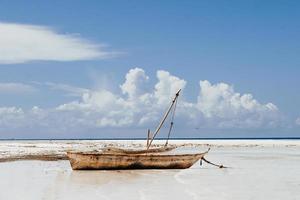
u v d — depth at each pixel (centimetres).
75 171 3281
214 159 4812
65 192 2223
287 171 3350
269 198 2041
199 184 2541
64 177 2897
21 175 3008
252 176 2988
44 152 5941
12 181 2672
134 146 9406
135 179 2797
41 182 2628
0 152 5916
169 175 3048
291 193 2186
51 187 2405
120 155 3347
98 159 3312
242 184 2530
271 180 2748
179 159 3475
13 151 6238
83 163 3300
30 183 2580
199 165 3966
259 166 3819
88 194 2152
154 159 3422
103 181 2686
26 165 3800
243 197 2059
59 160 4403
